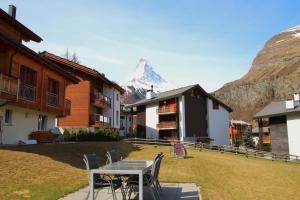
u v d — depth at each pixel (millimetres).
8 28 23641
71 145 23453
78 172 15570
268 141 59656
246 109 123000
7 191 10930
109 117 46094
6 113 21312
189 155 29812
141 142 43656
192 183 14281
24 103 21094
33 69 22578
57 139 28203
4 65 19469
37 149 18922
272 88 121188
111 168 9281
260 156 38781
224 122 58469
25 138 23297
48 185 12219
